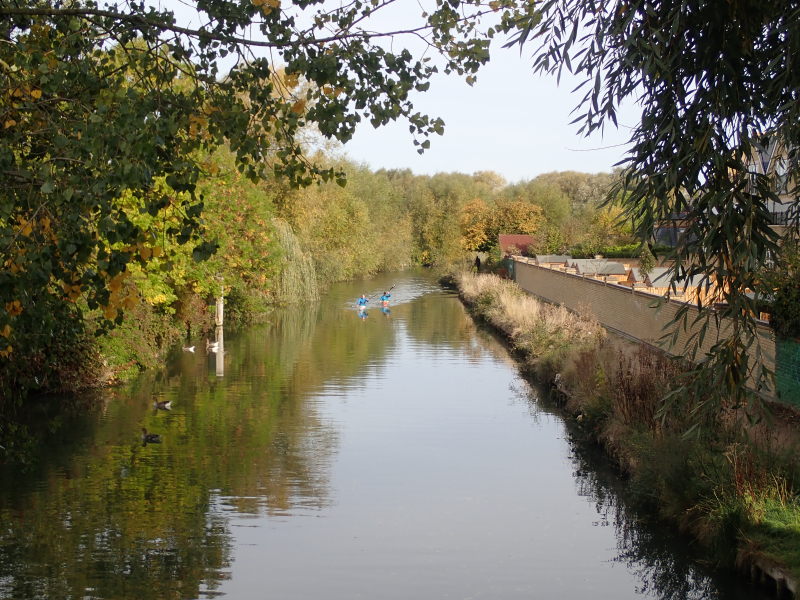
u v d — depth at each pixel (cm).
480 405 1864
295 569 934
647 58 491
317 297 4519
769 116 511
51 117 564
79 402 1861
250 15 582
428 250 7812
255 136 604
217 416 1744
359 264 6250
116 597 848
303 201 4416
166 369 2339
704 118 493
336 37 587
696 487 996
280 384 2123
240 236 3089
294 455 1439
